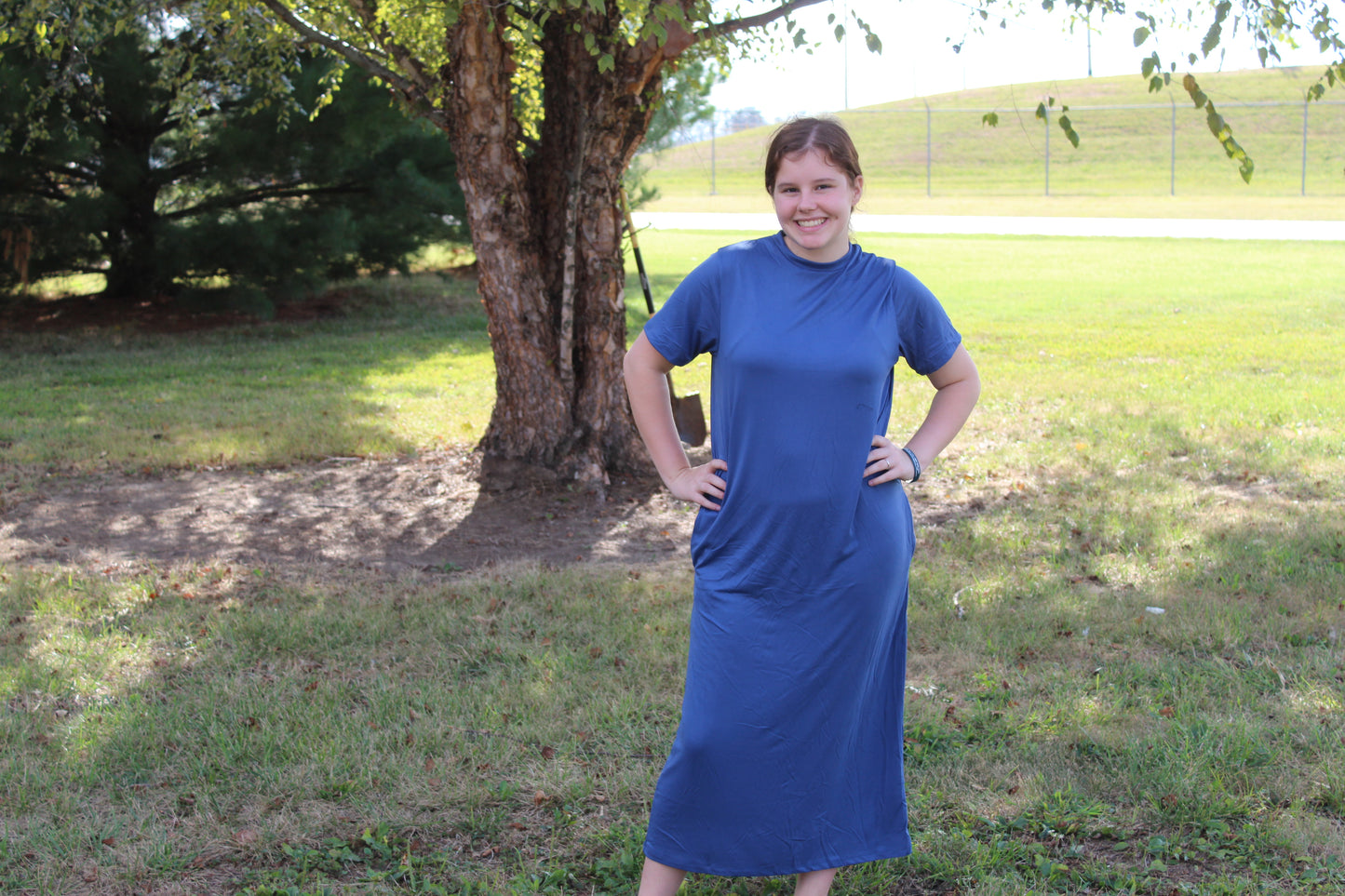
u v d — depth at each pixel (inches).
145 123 542.6
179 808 126.5
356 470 302.0
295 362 488.7
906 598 96.9
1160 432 328.2
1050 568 212.4
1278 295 677.9
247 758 136.8
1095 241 1131.9
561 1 231.6
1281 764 132.0
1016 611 186.9
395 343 543.8
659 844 93.7
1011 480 282.8
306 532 246.8
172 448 319.0
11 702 155.6
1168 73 190.5
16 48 442.0
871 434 89.3
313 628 182.1
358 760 135.2
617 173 275.4
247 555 230.2
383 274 655.1
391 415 372.2
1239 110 2338.8
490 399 401.4
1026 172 2090.3
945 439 94.5
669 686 159.0
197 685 160.6
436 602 195.9
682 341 92.2
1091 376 428.1
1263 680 156.5
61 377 443.8
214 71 418.3
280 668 167.3
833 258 89.8
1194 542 225.1
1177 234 1200.8
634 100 269.1
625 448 286.8
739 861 92.9
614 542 239.8
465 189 272.1
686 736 92.1
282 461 310.7
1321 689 152.8
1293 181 1841.8
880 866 112.3
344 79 525.3
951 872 111.9
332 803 126.8
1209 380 411.5
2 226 522.0
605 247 277.3
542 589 203.3
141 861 114.7
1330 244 1035.9
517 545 238.1
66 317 603.2
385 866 115.4
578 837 119.4
